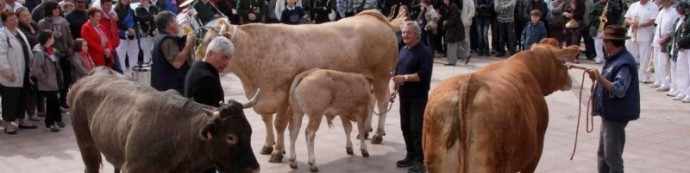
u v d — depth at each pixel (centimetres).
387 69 877
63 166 807
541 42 625
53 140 927
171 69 720
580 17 1666
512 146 470
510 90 483
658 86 1312
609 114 631
